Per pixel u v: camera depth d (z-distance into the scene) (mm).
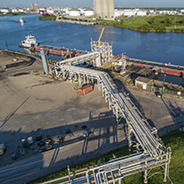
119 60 109812
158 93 73000
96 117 60469
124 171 33062
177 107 62594
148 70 99500
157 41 180125
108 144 47781
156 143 38781
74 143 49156
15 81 96375
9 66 119562
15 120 62219
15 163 44000
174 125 53281
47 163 43250
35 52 172500
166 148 37875
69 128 55844
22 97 78625
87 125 56625
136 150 41188
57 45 192000
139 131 42781
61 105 70062
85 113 63312
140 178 35906
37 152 47062
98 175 33438
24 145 48938
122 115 55250
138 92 75312
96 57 108688
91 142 49094
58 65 99812
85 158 43719
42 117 62844
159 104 65125
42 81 94625
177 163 38500
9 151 48125
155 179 35531
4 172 41594
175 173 36500
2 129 57812
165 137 47281
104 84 71438
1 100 77062
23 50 183000
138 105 65188
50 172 40500
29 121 61031
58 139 49812
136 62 113250
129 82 85562
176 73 95562
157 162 34594
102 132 52812
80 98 74375
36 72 108312
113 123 56750
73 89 82875
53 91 82562
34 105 71500
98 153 44938
